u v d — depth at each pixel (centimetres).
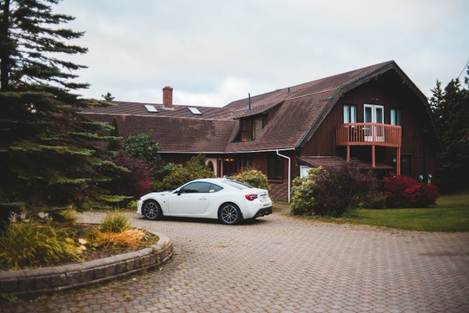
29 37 669
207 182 1379
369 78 2373
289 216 1566
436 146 2809
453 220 1343
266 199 1383
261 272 696
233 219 1306
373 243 990
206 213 1342
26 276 527
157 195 1423
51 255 595
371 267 737
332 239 1046
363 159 2516
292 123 2419
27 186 659
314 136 2323
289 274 684
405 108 2703
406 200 1892
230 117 3244
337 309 512
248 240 1017
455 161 3138
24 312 479
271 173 2483
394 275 679
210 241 997
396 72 2480
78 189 720
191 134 2873
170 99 3616
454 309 509
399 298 554
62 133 696
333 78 2800
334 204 1495
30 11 658
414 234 1134
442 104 3678
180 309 507
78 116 741
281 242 995
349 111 2469
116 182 1792
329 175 1517
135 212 1672
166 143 2711
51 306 502
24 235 610
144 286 600
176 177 2042
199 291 582
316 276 672
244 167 2548
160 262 728
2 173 643
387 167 2434
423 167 2777
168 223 1338
